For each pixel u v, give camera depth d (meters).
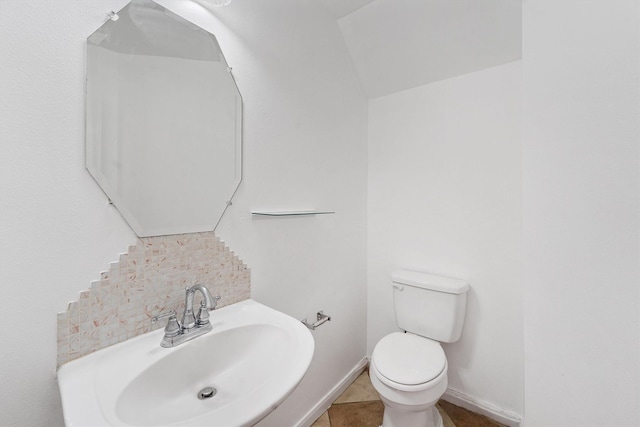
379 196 1.97
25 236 0.66
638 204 0.76
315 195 1.54
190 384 0.82
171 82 0.92
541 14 0.94
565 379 0.89
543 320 0.93
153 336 0.85
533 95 0.96
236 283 1.13
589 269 0.84
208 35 1.02
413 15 1.50
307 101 1.47
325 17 1.58
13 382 0.65
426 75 1.71
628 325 0.77
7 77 0.63
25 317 0.66
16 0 0.64
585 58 0.84
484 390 1.58
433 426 1.41
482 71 1.55
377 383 1.30
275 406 0.59
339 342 1.76
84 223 0.74
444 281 1.61
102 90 0.77
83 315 0.75
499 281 1.52
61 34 0.70
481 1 1.34
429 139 1.75
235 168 1.12
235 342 0.92
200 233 1.01
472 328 1.61
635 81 0.75
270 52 1.26
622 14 0.77
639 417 0.76
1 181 0.62
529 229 0.97
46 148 0.68
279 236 1.32
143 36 0.86
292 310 1.41
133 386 0.68
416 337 1.55
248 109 1.17
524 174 0.98
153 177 0.88
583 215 0.85
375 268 2.00
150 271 0.88
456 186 1.65
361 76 1.88
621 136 0.78
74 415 0.55
